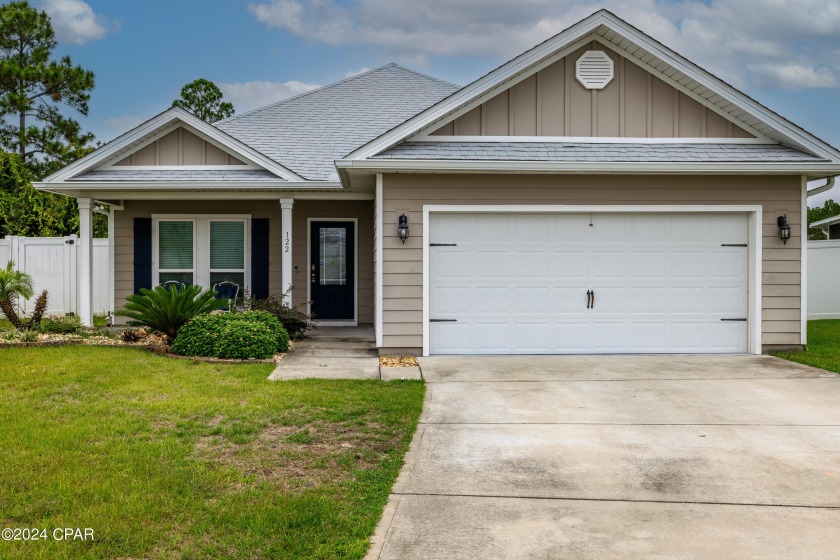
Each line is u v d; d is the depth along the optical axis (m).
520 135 9.85
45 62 26.47
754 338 9.78
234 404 6.34
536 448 5.30
